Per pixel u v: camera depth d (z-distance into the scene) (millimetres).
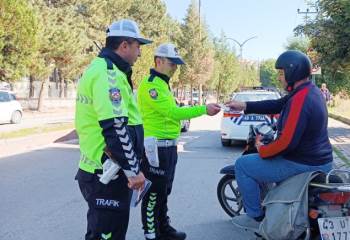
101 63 3291
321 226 3973
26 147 13836
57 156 11922
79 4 41156
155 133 4938
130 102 3494
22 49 21828
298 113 4117
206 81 66875
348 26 13781
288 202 4152
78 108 3383
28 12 21719
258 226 4449
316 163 4246
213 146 14148
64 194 7594
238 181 4551
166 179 5031
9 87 36688
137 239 5395
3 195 7512
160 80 4887
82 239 5398
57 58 31938
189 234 5594
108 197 3357
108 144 3166
